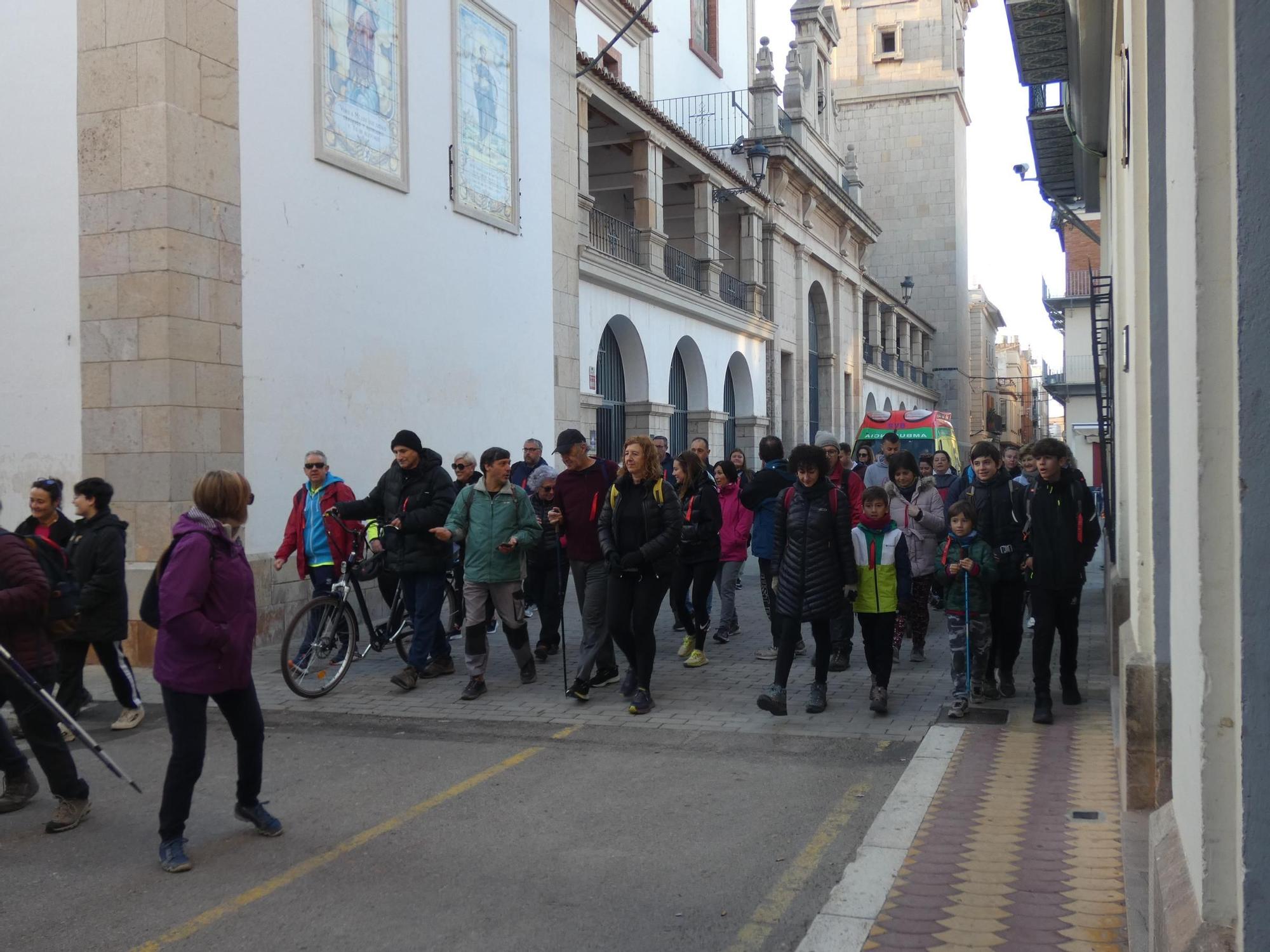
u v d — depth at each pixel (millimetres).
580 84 18172
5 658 5266
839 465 10141
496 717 7875
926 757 6488
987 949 3867
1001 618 8031
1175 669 2846
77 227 10242
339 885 4691
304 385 11469
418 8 13391
